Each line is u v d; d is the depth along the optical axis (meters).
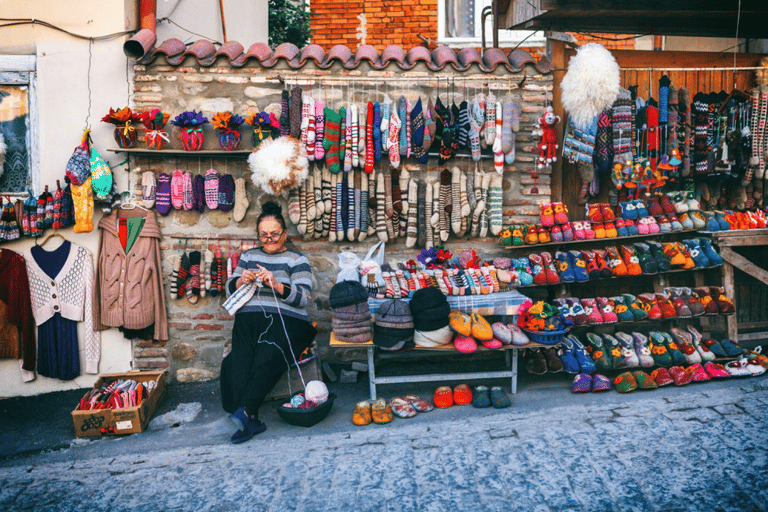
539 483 3.06
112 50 4.64
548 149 4.72
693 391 4.12
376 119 4.54
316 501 3.02
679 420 3.63
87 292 4.68
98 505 3.09
